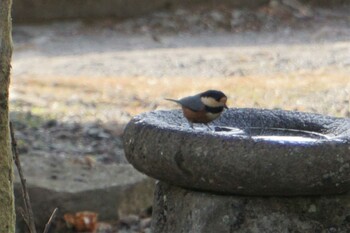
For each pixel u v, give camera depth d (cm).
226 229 658
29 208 617
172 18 2808
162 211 707
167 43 2544
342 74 1897
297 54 2212
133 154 689
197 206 669
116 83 1928
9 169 641
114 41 2588
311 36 2581
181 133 650
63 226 993
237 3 2891
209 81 1895
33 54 2388
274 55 2209
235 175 631
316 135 733
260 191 638
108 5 2845
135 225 1013
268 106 1582
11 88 1870
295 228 655
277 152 621
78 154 1300
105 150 1343
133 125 694
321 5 2936
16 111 1614
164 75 2006
